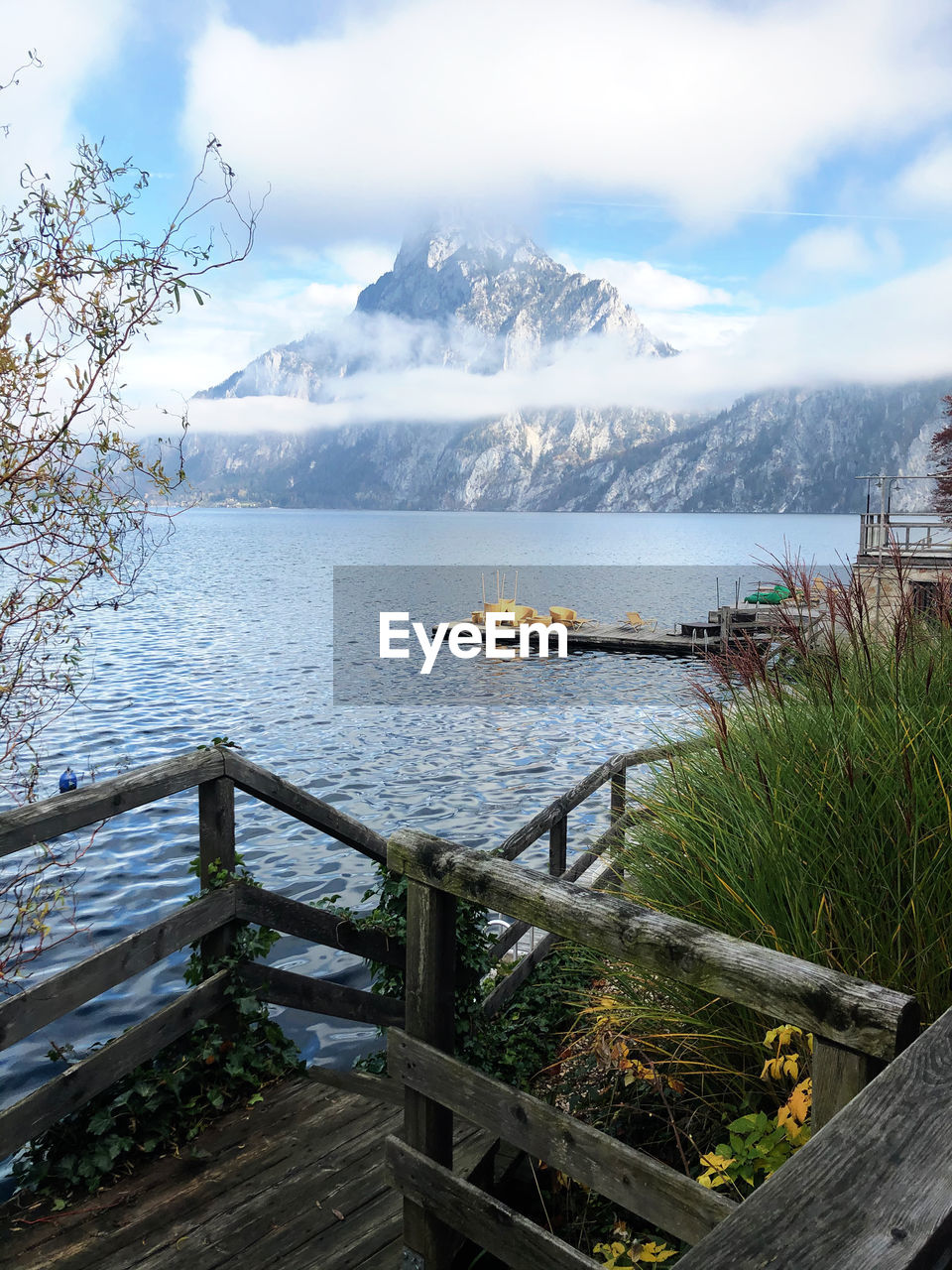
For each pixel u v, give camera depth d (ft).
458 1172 9.50
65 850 36.86
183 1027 10.30
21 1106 8.59
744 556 415.85
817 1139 3.30
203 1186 9.33
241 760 10.55
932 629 11.02
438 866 6.91
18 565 9.04
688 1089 8.87
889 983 7.72
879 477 66.08
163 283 9.21
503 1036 13.60
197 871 10.65
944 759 8.39
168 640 125.39
